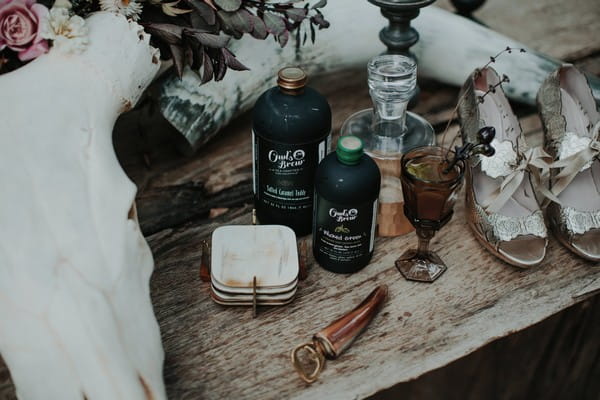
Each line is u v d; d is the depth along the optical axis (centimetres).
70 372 69
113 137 116
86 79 83
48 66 83
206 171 112
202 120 108
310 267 96
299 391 82
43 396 69
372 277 95
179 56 96
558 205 99
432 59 123
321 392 82
